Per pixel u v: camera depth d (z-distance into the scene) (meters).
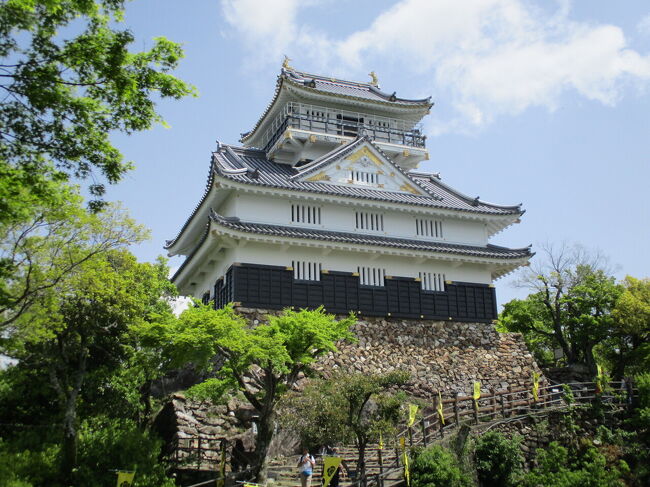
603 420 33.56
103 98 19.41
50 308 25.59
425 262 42.34
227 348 26.09
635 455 31.72
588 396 35.53
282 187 39.75
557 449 30.75
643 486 30.72
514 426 32.22
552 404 34.84
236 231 36.81
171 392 36.97
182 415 32.28
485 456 29.55
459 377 40.22
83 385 31.02
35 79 18.12
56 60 18.55
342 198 41.09
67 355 29.09
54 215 24.61
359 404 28.02
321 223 41.28
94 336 30.16
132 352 30.12
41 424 28.77
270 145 49.16
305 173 42.06
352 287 39.97
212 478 27.88
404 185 44.94
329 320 30.17
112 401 31.84
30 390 29.36
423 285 41.97
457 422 31.50
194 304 28.22
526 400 34.19
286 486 26.27
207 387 27.88
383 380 28.42
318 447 30.78
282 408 28.19
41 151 19.16
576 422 33.34
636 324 43.88
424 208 43.22
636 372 45.62
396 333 40.12
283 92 48.22
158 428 33.44
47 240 25.66
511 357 42.28
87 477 23.97
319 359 37.34
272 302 37.69
